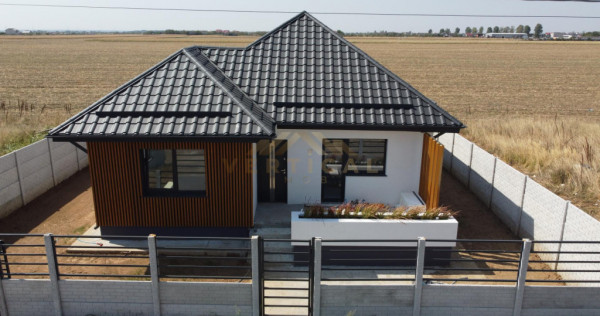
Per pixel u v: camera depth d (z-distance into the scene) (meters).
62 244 10.99
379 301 7.90
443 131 11.49
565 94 39.25
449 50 95.00
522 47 107.81
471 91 40.81
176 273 9.84
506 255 10.74
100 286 7.88
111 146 10.31
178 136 9.74
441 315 7.98
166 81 11.34
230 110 10.34
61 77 45.25
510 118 25.30
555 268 9.98
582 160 14.23
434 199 10.70
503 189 12.59
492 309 7.98
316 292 7.74
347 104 11.71
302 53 13.52
